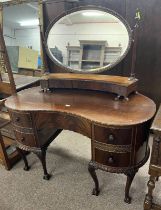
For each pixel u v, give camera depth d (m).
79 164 1.80
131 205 1.37
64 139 2.20
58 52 1.89
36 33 2.13
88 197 1.46
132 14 1.81
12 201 1.45
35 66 2.25
